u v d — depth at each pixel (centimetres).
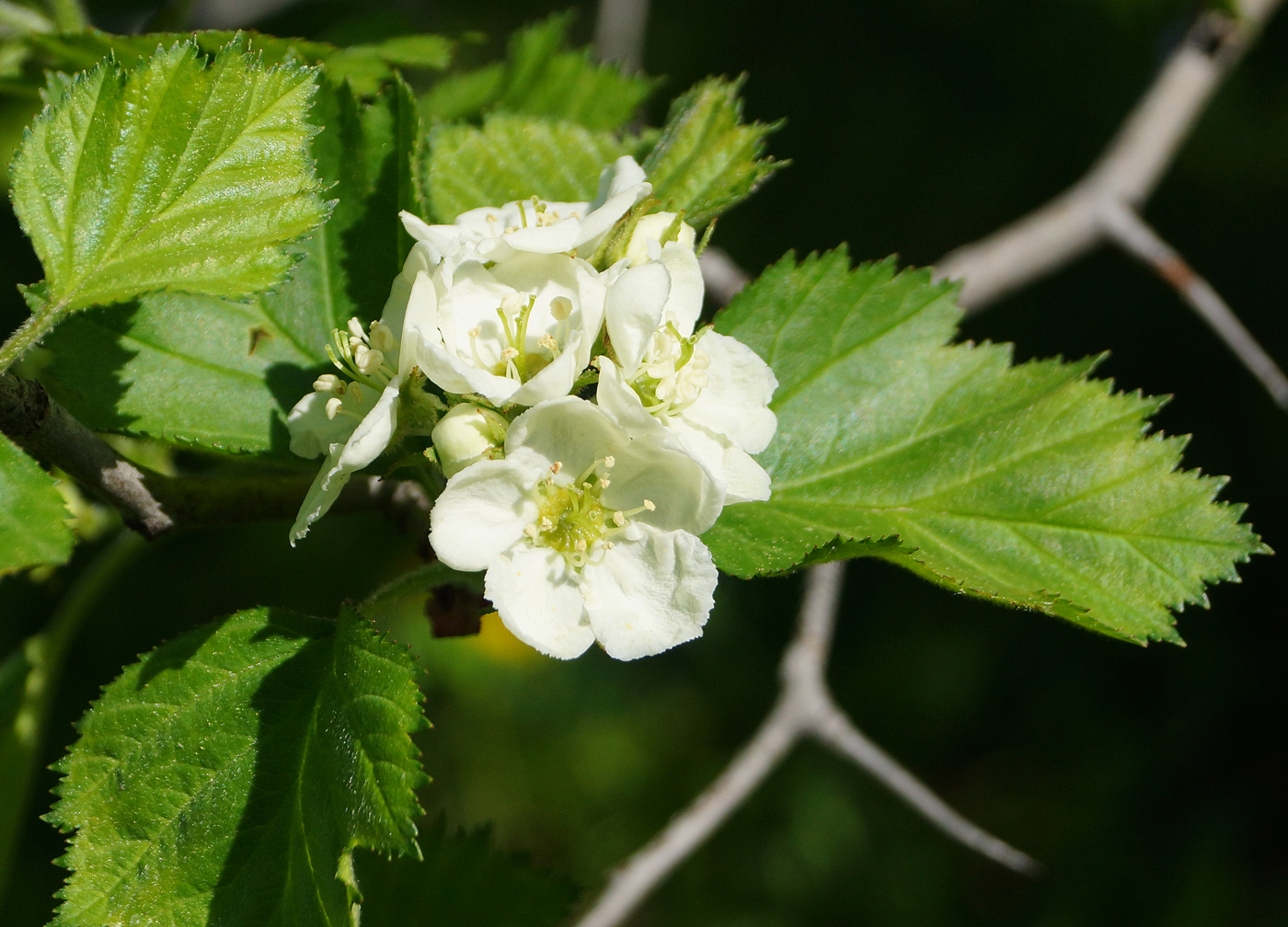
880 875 81
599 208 35
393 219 37
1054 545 36
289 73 35
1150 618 36
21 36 39
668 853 41
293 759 35
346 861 34
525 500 35
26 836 67
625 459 35
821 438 37
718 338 35
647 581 35
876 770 41
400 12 41
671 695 84
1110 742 86
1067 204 44
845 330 37
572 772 77
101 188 35
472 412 34
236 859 35
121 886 34
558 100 42
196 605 76
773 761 41
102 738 35
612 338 34
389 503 37
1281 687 84
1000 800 86
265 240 35
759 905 80
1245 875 80
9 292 65
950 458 37
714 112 37
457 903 39
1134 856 81
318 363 37
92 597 39
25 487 33
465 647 72
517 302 35
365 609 35
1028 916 81
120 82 35
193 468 43
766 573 35
